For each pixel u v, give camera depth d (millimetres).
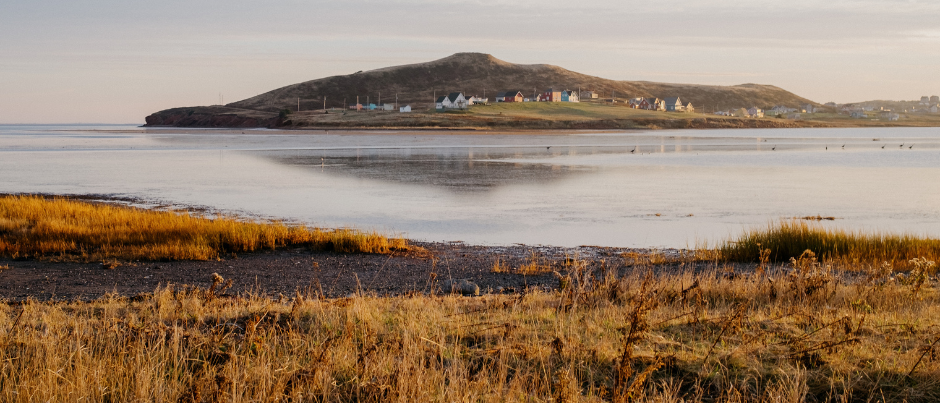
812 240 17703
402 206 29266
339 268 16250
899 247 17516
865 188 36469
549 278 15133
